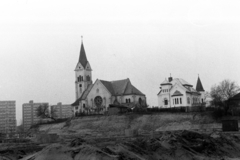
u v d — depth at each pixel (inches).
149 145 2346.2
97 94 6107.3
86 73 7199.8
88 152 1908.2
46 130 5423.2
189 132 2721.5
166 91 5964.6
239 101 4254.4
